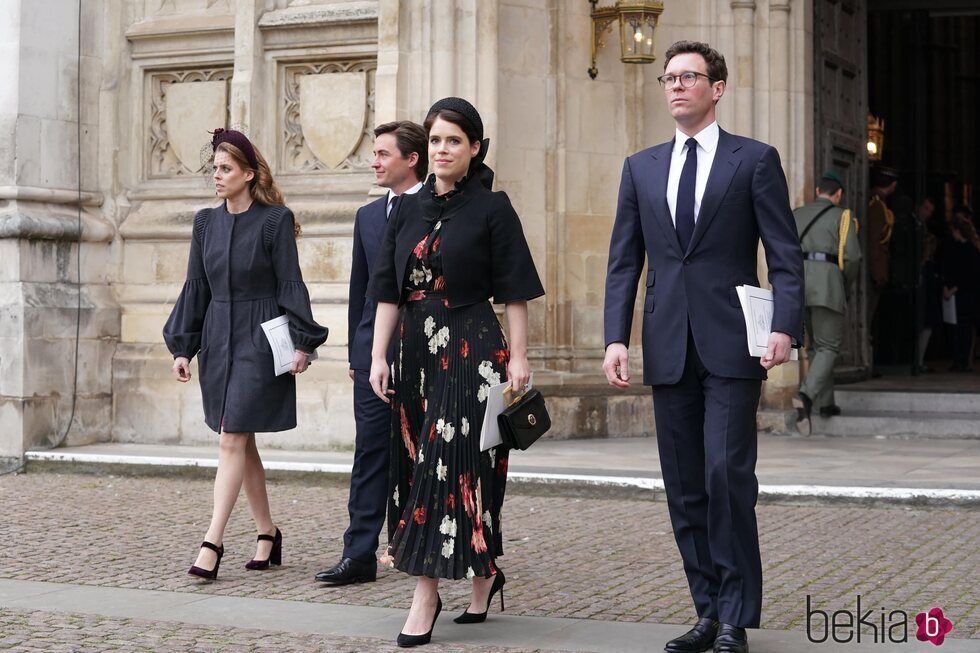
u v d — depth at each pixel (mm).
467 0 11031
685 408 5023
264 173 6648
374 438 6344
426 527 5141
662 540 7395
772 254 4918
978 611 5516
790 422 12164
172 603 5789
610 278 5145
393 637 5199
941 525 7766
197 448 11375
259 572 6539
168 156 12328
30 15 11414
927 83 22812
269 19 11758
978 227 24078
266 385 6414
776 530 7609
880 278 14641
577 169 11859
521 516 8258
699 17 12391
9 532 7680
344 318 11086
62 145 11750
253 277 6496
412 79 11016
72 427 11453
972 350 16516
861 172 14227
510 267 5266
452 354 5262
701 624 4945
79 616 5512
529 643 5086
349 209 11398
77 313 11562
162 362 11758
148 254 12102
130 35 12273
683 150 5043
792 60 12516
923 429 11844
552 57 11758
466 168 5336
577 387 11656
